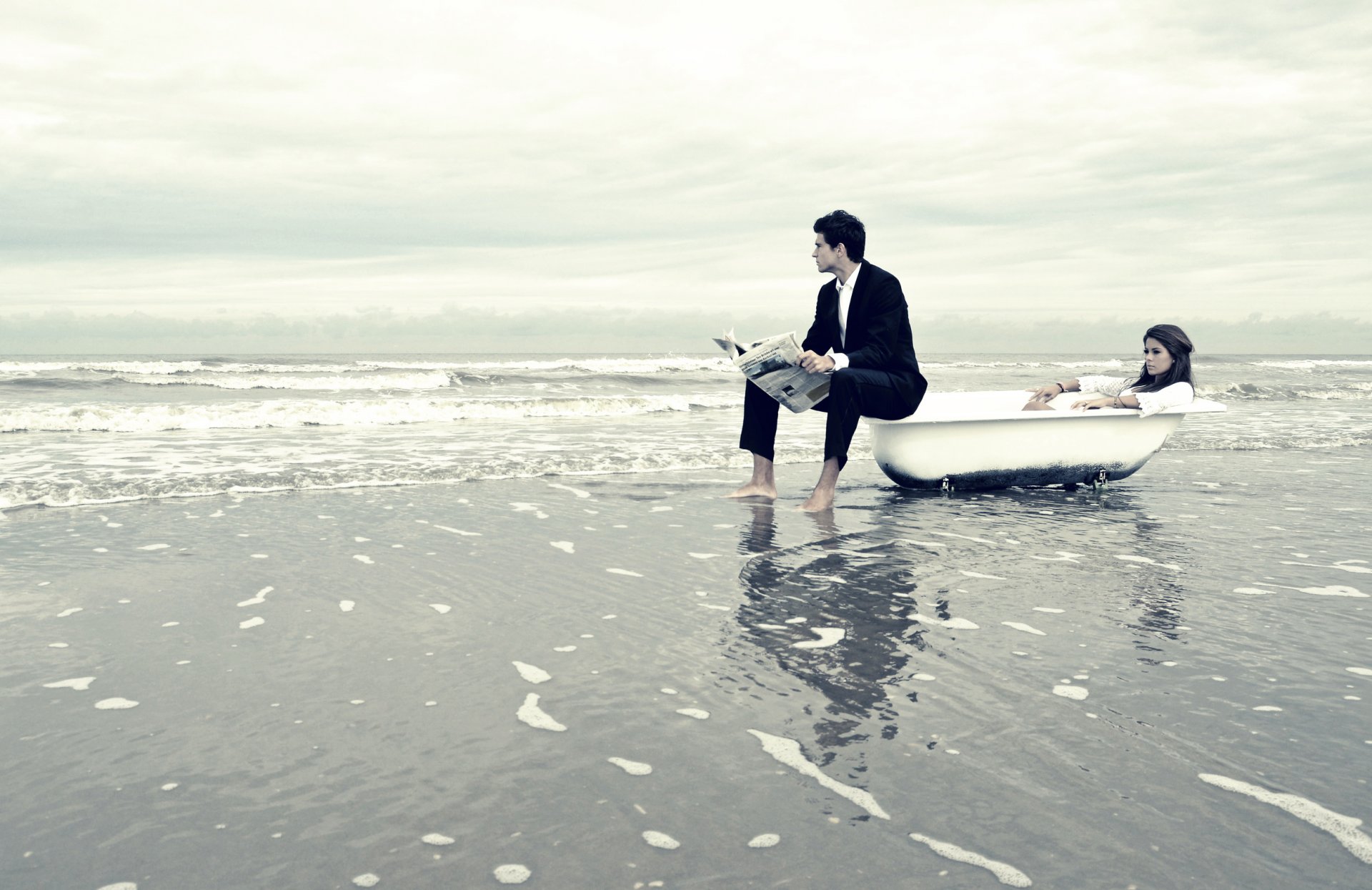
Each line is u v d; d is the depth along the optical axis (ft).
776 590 10.57
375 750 6.18
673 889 4.48
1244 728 6.49
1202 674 7.66
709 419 38.32
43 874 4.62
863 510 16.06
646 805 5.37
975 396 21.36
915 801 5.41
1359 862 4.71
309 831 5.08
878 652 8.30
